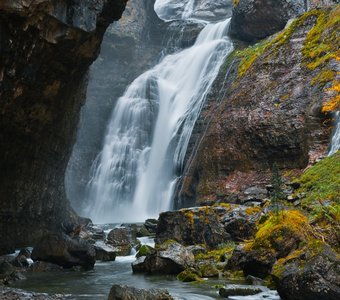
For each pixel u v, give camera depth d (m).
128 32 43.22
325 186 16.77
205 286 11.38
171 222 17.00
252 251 12.06
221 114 27.80
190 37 43.56
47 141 19.05
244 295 10.11
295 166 23.23
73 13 14.23
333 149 21.36
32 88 15.60
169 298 9.45
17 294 10.12
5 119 15.38
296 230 11.59
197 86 35.88
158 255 13.81
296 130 23.55
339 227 11.88
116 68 42.38
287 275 9.28
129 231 20.30
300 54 26.80
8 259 16.20
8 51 13.25
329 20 27.02
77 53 16.20
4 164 16.62
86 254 15.41
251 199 20.47
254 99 26.50
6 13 12.42
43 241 15.73
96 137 39.19
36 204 19.94
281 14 34.38
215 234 16.16
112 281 12.79
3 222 17.55
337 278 8.80
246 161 25.00
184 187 28.38
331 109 22.00
